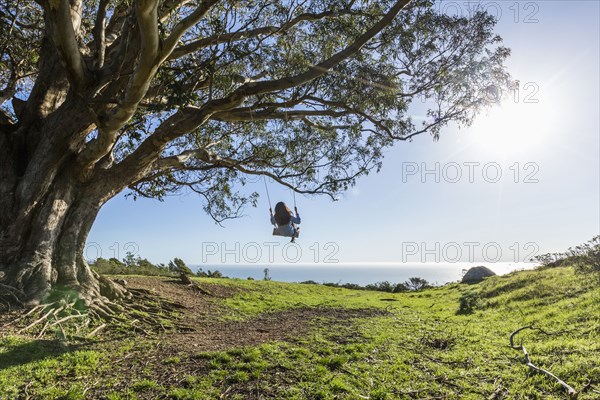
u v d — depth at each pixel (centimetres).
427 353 910
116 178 1221
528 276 1898
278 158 1691
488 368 786
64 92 1292
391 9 1042
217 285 2142
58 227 1167
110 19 1477
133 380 693
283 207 986
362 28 1251
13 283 1052
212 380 695
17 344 820
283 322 1380
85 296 1137
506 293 1738
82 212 1202
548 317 1154
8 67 1516
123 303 1286
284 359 811
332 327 1245
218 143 1741
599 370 690
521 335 1031
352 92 1220
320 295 2511
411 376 747
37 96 1250
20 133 1208
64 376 701
